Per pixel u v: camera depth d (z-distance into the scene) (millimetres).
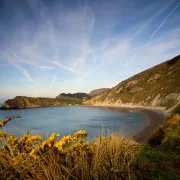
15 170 1835
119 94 146625
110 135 2775
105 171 1996
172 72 103438
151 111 72312
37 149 2158
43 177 1856
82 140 2406
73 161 2186
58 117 69312
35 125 44250
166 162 3150
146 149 3834
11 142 2293
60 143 2164
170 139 5398
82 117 64625
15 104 184875
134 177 2031
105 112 86188
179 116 10117
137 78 140750
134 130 25938
